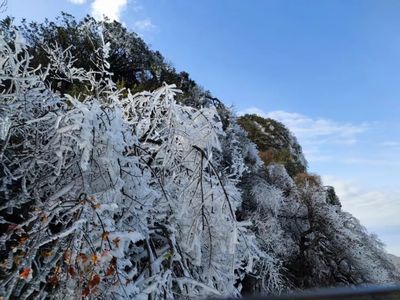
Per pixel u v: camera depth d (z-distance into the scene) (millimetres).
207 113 5406
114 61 16969
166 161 5047
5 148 4262
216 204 4789
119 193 3979
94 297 3180
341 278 14336
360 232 16969
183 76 20969
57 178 4211
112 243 3445
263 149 34000
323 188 17094
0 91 5703
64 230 3277
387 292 1354
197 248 4516
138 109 5820
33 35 15680
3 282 3070
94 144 3928
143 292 3605
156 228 4625
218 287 4727
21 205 4438
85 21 17422
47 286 3559
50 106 5117
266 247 11352
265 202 13648
